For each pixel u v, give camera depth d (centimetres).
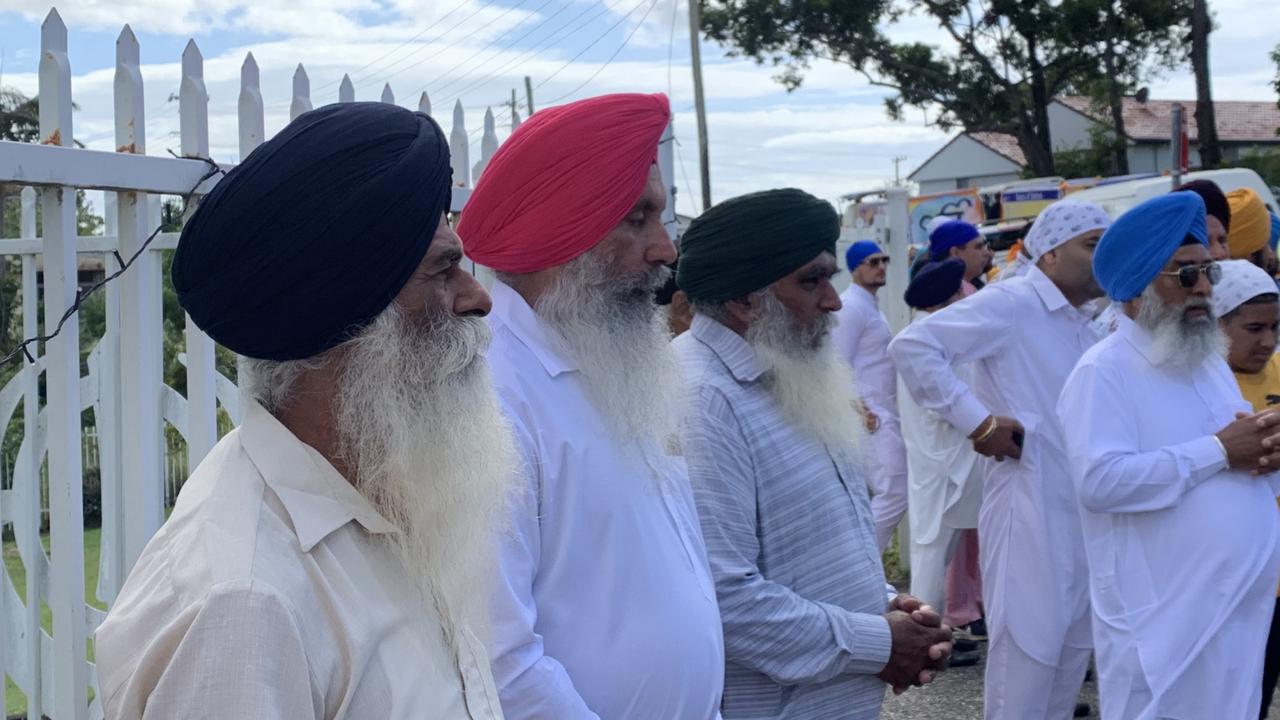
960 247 680
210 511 125
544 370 208
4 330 443
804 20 2616
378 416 135
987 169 5266
